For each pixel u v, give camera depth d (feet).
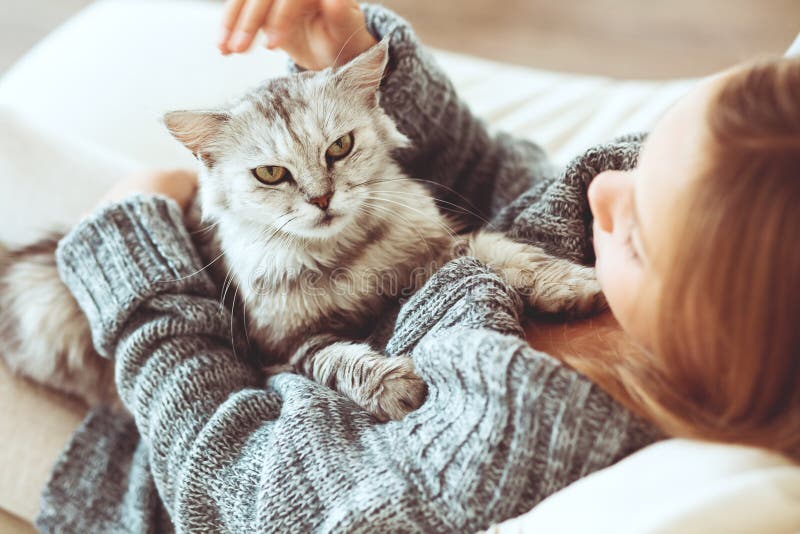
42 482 3.28
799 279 1.50
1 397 3.55
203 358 2.76
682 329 1.72
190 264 3.01
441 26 7.79
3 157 4.11
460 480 1.98
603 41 7.59
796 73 1.62
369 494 2.04
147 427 2.66
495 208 3.62
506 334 2.26
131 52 5.21
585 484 1.78
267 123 3.04
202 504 2.43
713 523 1.56
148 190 3.60
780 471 1.64
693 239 1.62
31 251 3.90
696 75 7.18
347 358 2.77
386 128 3.29
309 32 3.21
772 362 1.58
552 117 4.94
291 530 2.13
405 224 3.26
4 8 8.00
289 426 2.34
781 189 1.51
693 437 1.79
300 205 3.08
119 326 2.81
